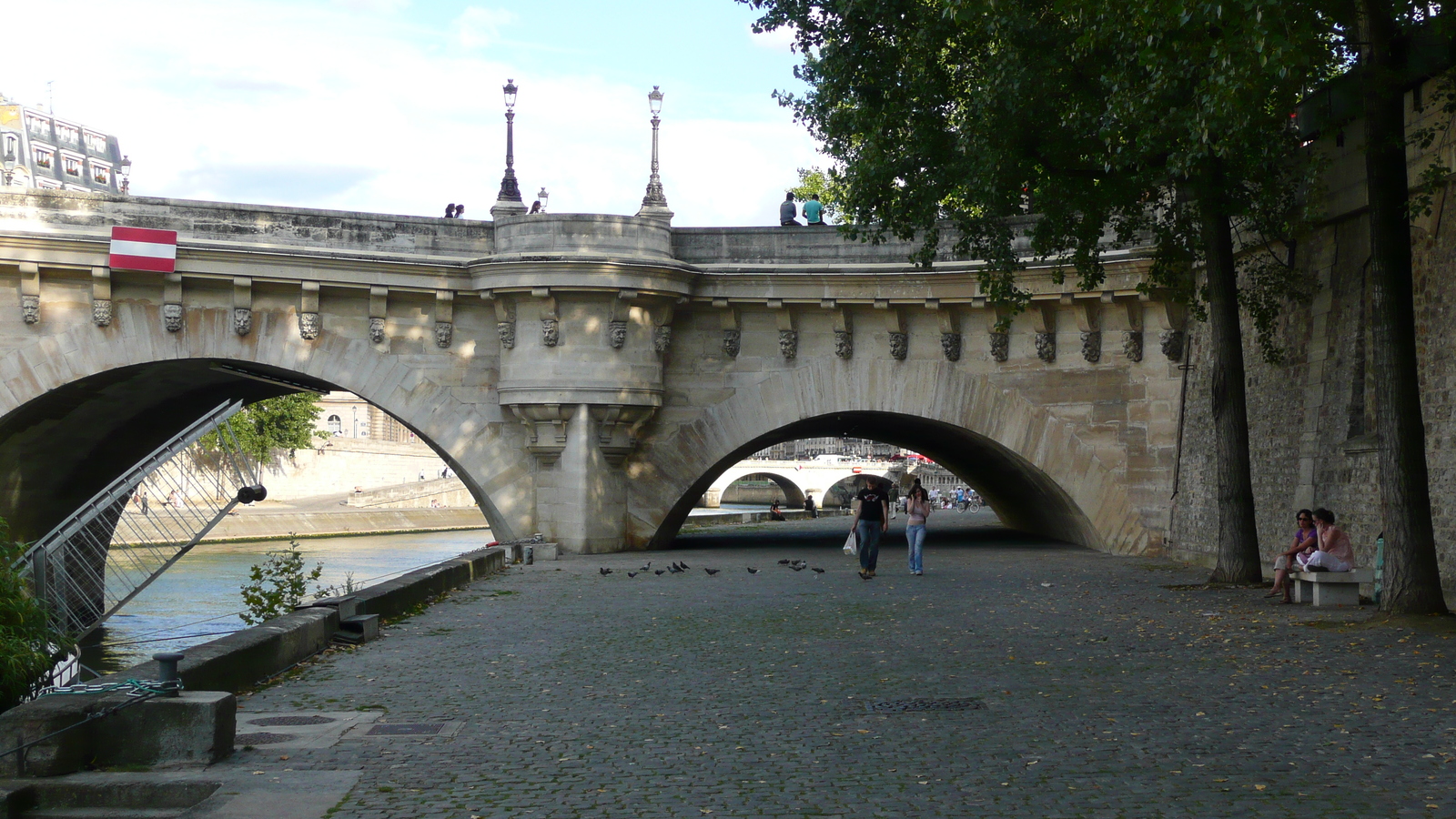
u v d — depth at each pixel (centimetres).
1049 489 3419
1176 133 1916
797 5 2428
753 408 3266
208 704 889
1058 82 2050
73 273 2927
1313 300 2438
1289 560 1938
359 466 10869
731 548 3547
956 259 3200
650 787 834
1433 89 1955
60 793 812
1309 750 916
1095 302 3139
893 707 1105
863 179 2394
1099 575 2517
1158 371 3114
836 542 3912
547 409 3081
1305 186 2405
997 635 1577
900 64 2338
